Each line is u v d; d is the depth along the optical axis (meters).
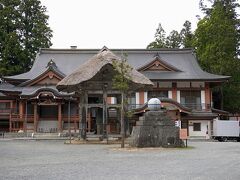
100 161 16.39
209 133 50.44
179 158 17.56
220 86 58.50
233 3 61.06
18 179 11.36
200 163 15.45
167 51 60.44
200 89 53.09
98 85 32.12
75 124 47.78
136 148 24.09
